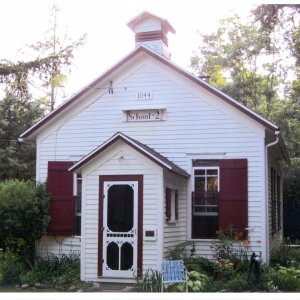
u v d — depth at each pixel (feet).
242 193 47.50
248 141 48.03
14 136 90.63
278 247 62.34
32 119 92.73
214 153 48.73
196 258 46.52
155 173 43.47
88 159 44.68
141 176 43.75
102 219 44.24
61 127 52.80
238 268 43.42
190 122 49.60
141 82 51.08
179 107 49.98
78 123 52.42
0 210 47.70
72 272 45.32
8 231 47.93
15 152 87.92
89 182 45.01
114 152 44.57
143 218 43.32
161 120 50.31
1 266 45.24
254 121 47.91
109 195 44.45
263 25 51.83
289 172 91.25
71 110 52.70
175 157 49.65
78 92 51.78
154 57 50.37
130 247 43.45
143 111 50.90
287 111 103.14
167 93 50.39
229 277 41.81
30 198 49.01
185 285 38.42
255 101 110.52
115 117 51.49
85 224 44.73
